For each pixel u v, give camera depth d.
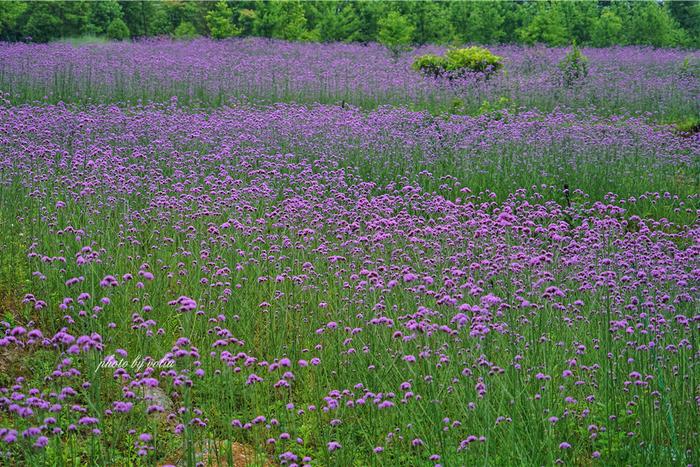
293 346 6.59
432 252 8.66
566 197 12.56
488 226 8.93
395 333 5.62
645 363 6.17
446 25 48.97
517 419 5.42
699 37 54.81
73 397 5.62
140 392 5.80
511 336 5.94
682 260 8.23
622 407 5.79
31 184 9.65
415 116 17.67
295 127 15.22
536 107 22.73
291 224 9.25
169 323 7.11
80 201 9.15
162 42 40.81
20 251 8.04
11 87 19.59
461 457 5.09
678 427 5.47
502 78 26.22
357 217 9.77
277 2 46.12
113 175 10.66
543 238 9.80
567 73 27.66
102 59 26.78
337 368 6.22
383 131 15.55
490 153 14.55
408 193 11.59
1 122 12.95
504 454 5.14
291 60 30.94
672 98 24.30
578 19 50.31
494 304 6.19
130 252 8.46
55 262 7.40
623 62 35.06
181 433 5.13
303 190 11.79
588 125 18.36
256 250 8.56
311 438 5.80
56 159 11.78
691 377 5.79
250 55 34.56
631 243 8.70
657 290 7.43
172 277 8.11
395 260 8.51
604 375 5.93
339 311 7.33
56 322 6.86
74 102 19.44
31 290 7.30
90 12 42.91
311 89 24.42
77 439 5.30
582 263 8.24
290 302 7.68
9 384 5.88
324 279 8.01
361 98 23.20
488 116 19.62
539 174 13.65
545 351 5.97
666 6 56.03
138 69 24.05
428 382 5.61
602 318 7.00
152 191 10.41
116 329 6.82
